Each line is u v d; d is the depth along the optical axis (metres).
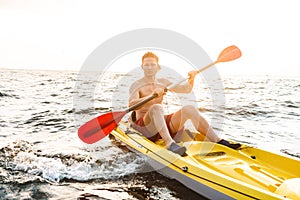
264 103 10.52
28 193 3.34
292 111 9.01
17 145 5.08
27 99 10.86
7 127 6.43
